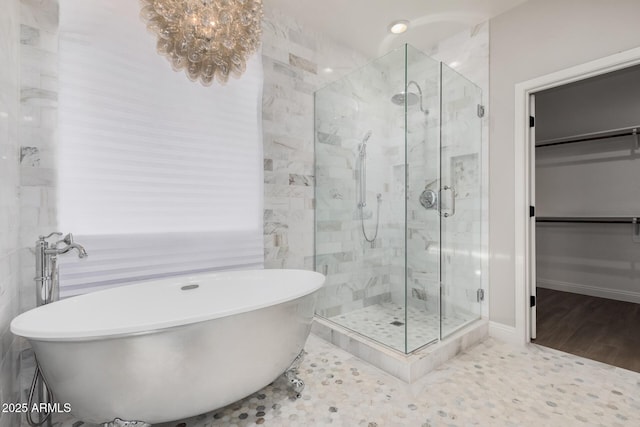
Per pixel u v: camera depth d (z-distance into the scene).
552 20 2.04
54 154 1.48
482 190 2.40
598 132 3.35
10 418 1.24
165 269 1.82
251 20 1.34
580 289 3.57
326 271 2.54
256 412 1.44
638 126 3.09
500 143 2.30
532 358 1.95
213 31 1.26
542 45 2.09
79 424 1.36
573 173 3.66
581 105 3.58
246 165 2.15
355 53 2.82
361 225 2.46
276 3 2.23
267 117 2.25
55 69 1.49
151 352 1.08
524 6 2.18
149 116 1.76
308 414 1.42
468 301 2.33
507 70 2.26
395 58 2.13
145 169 1.75
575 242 3.63
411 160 2.11
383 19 2.40
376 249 2.34
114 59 1.65
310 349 2.10
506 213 2.26
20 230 1.39
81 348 1.02
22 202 1.40
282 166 2.33
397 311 2.24
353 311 2.42
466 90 2.33
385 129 2.24
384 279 2.30
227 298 1.80
